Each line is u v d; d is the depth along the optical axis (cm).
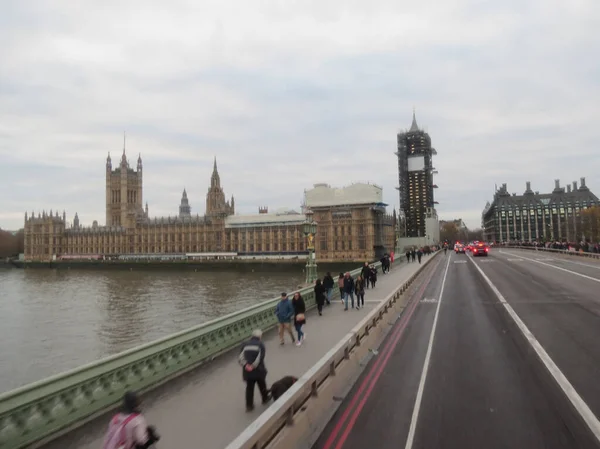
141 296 8631
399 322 2078
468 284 3531
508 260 6250
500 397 1086
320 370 977
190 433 884
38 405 851
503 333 1777
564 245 7638
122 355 1062
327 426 938
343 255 13825
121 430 568
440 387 1173
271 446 749
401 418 978
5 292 10112
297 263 13875
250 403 994
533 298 2652
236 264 14688
